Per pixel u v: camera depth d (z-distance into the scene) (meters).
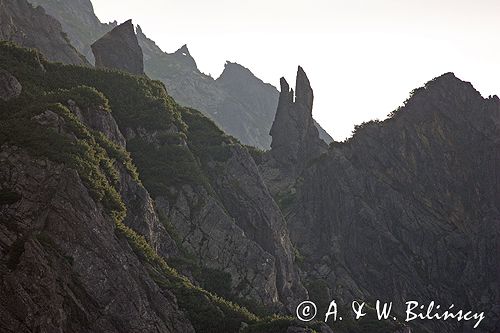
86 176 93.75
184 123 150.38
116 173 108.12
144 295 89.12
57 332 75.06
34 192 89.25
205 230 127.88
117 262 87.75
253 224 139.62
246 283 124.56
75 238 86.06
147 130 139.38
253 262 127.19
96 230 88.31
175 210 127.94
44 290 76.19
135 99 145.25
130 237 97.88
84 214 88.31
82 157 99.12
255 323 102.19
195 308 98.56
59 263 82.50
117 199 98.62
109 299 84.75
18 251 78.38
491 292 173.25
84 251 85.81
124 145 124.50
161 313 91.62
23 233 83.12
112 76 148.25
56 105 107.38
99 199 92.75
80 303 81.81
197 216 128.88
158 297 92.56
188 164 136.12
